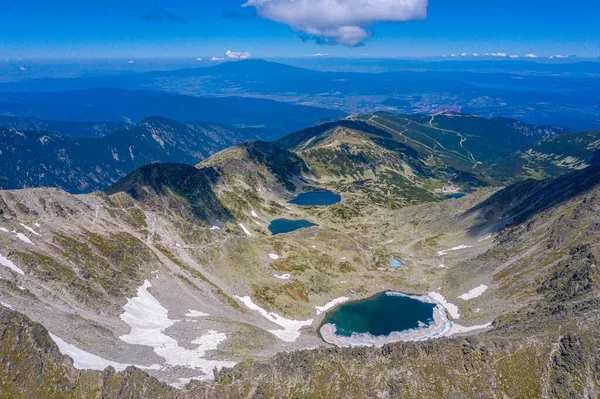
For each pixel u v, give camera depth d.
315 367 126.00
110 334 137.25
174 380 119.12
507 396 119.75
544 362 124.62
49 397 104.00
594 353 124.12
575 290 160.75
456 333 169.50
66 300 145.75
